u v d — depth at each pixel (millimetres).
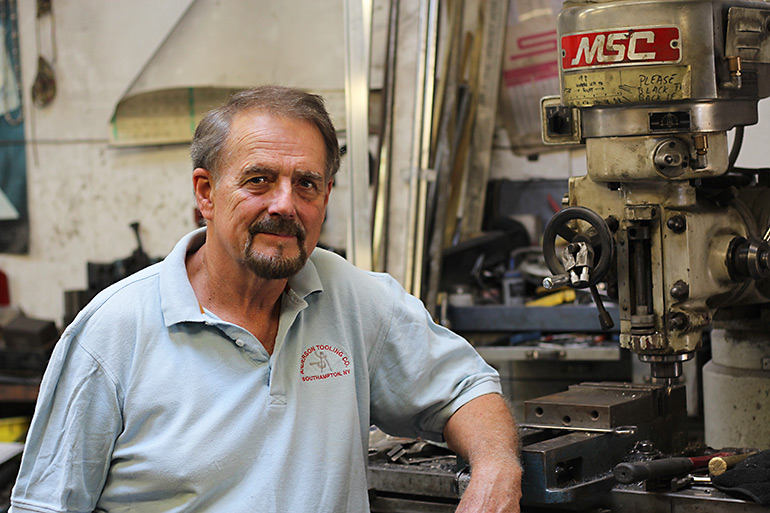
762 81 1638
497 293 3271
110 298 1424
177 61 3992
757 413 1945
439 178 3352
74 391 1371
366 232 2650
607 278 1666
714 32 1529
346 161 2666
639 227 1597
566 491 1433
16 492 1397
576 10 1585
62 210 4285
